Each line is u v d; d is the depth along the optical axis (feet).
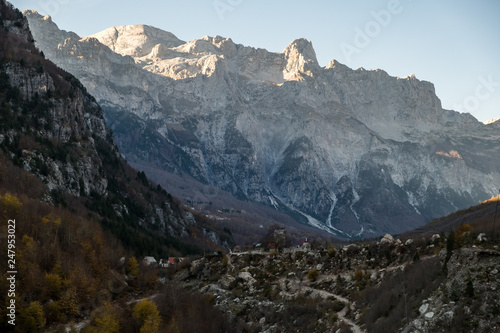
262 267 625.00
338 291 519.19
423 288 424.46
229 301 563.48
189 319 511.40
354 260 564.30
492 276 379.96
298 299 525.75
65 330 464.24
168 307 534.78
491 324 348.59
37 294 491.31
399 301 428.56
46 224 610.24
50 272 524.11
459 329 355.97
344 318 458.91
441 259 449.06
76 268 546.26
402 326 388.78
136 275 638.12
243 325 505.25
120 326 489.26
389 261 532.32
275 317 501.56
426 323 375.45
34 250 538.47
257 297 558.56
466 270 396.98
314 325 462.60
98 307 515.91
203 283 627.87
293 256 624.18
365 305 463.83
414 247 527.40
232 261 654.94
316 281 557.74
